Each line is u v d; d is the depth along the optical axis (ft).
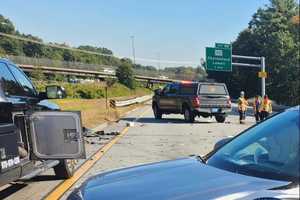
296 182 13.41
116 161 45.70
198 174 14.62
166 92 110.83
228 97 102.99
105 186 14.58
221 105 102.17
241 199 12.53
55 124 28.86
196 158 17.37
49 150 28.68
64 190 32.09
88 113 126.21
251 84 360.07
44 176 36.58
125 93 359.46
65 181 35.14
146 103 251.19
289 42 296.92
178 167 15.81
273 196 12.56
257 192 12.75
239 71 370.53
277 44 298.97
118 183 14.73
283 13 353.31
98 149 55.52
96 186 14.78
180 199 12.72
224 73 388.98
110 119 113.19
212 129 84.94
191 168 15.47
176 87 107.24
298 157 14.56
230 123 101.91
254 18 374.02
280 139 15.93
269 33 345.72
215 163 16.08
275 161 14.92
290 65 291.79
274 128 16.74
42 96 35.37
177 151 53.93
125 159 47.11
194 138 69.00
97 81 448.65
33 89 35.06
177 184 13.83
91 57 595.06
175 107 107.04
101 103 207.00
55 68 419.33
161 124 97.35
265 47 311.27
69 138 29.04
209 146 58.95
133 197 13.30
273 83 302.45
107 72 467.52
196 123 100.78
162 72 528.63
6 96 27.99
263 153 15.65
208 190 13.07
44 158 28.58
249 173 14.58
